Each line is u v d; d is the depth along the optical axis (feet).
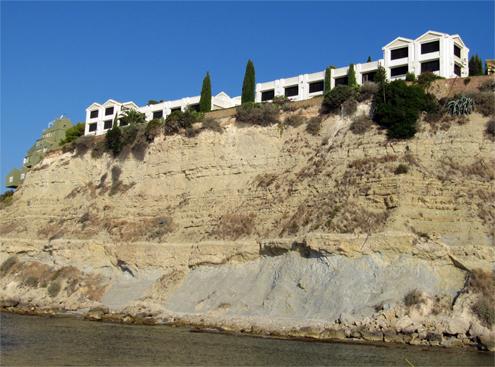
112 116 345.10
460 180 166.09
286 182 198.18
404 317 137.59
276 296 160.66
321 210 175.11
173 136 237.25
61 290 217.97
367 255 155.94
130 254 211.61
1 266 245.45
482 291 138.62
